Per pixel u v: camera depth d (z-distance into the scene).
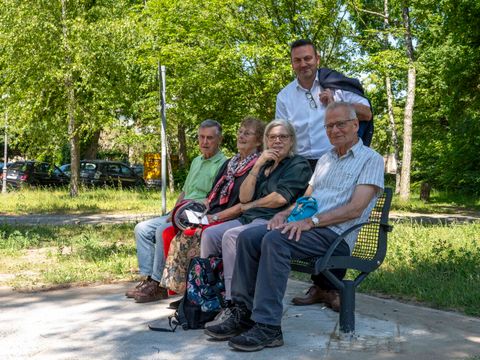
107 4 23.11
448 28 21.12
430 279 6.06
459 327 4.56
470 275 6.09
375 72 18.03
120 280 6.59
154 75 21.22
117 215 16.16
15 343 4.24
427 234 9.63
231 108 21.38
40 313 5.12
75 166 22.38
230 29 18.05
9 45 20.72
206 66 18.38
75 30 20.66
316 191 4.59
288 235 4.13
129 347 4.13
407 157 21.89
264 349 4.05
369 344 4.14
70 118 22.28
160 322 4.79
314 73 5.38
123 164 31.55
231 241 4.52
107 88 21.67
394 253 7.61
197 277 4.62
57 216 15.86
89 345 4.19
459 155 26.75
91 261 7.74
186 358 3.89
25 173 28.69
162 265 5.46
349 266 4.24
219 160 5.83
